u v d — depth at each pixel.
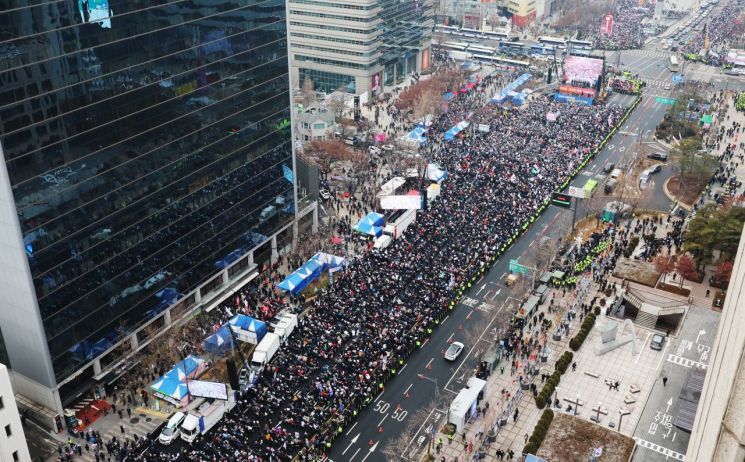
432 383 121.50
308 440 107.69
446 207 178.38
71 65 99.50
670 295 147.38
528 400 118.31
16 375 113.25
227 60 130.75
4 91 90.94
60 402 111.25
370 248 159.75
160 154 119.62
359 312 135.12
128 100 110.62
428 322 133.62
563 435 109.31
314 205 169.00
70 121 101.31
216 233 138.62
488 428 111.56
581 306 143.25
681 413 113.56
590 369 126.38
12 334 108.94
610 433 109.75
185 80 121.50
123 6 105.69
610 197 186.38
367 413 114.94
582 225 175.12
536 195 186.25
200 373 122.06
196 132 126.88
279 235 161.12
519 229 168.25
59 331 107.81
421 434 110.56
